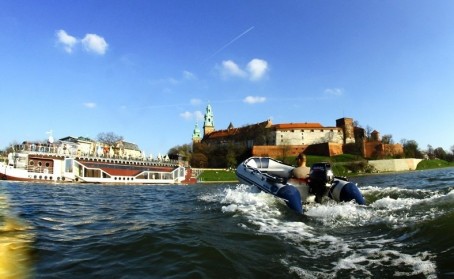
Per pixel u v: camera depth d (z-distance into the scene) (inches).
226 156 3993.6
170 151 5477.4
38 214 420.2
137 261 214.1
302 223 330.3
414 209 357.4
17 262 212.4
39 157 1631.4
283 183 462.6
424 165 3678.6
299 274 190.2
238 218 356.2
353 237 268.5
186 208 473.7
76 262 213.2
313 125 4507.9
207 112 6476.4
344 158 3688.5
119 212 458.6
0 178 1520.7
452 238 226.5
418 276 179.6
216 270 195.6
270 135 4488.2
